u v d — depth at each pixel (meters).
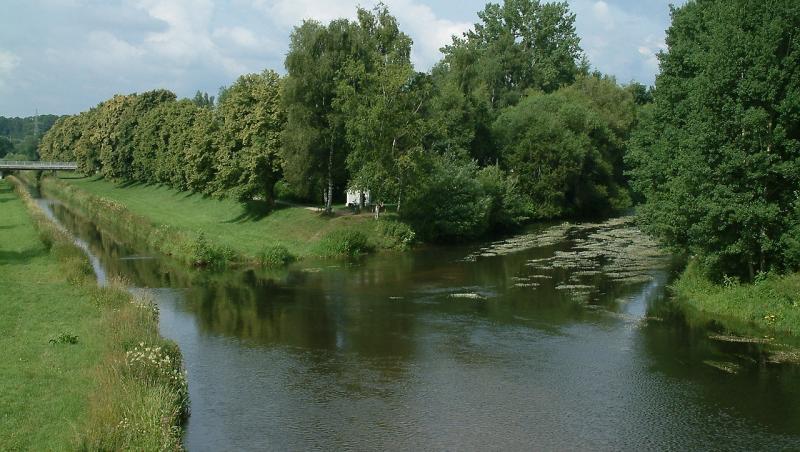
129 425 14.60
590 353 23.14
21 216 62.03
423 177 52.12
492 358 22.66
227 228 58.78
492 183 60.25
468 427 16.92
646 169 36.81
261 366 21.94
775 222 27.22
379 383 20.23
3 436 14.31
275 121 58.78
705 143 27.91
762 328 26.00
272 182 61.94
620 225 65.88
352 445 15.92
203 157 67.50
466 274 39.66
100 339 21.42
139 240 55.62
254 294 33.94
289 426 17.05
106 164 106.88
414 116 52.62
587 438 16.27
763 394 19.11
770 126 27.14
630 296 32.50
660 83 36.81
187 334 26.05
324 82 53.59
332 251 47.41
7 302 27.25
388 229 51.84
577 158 72.00
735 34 27.27
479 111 72.12
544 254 47.53
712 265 30.55
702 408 18.12
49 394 16.88
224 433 16.66
